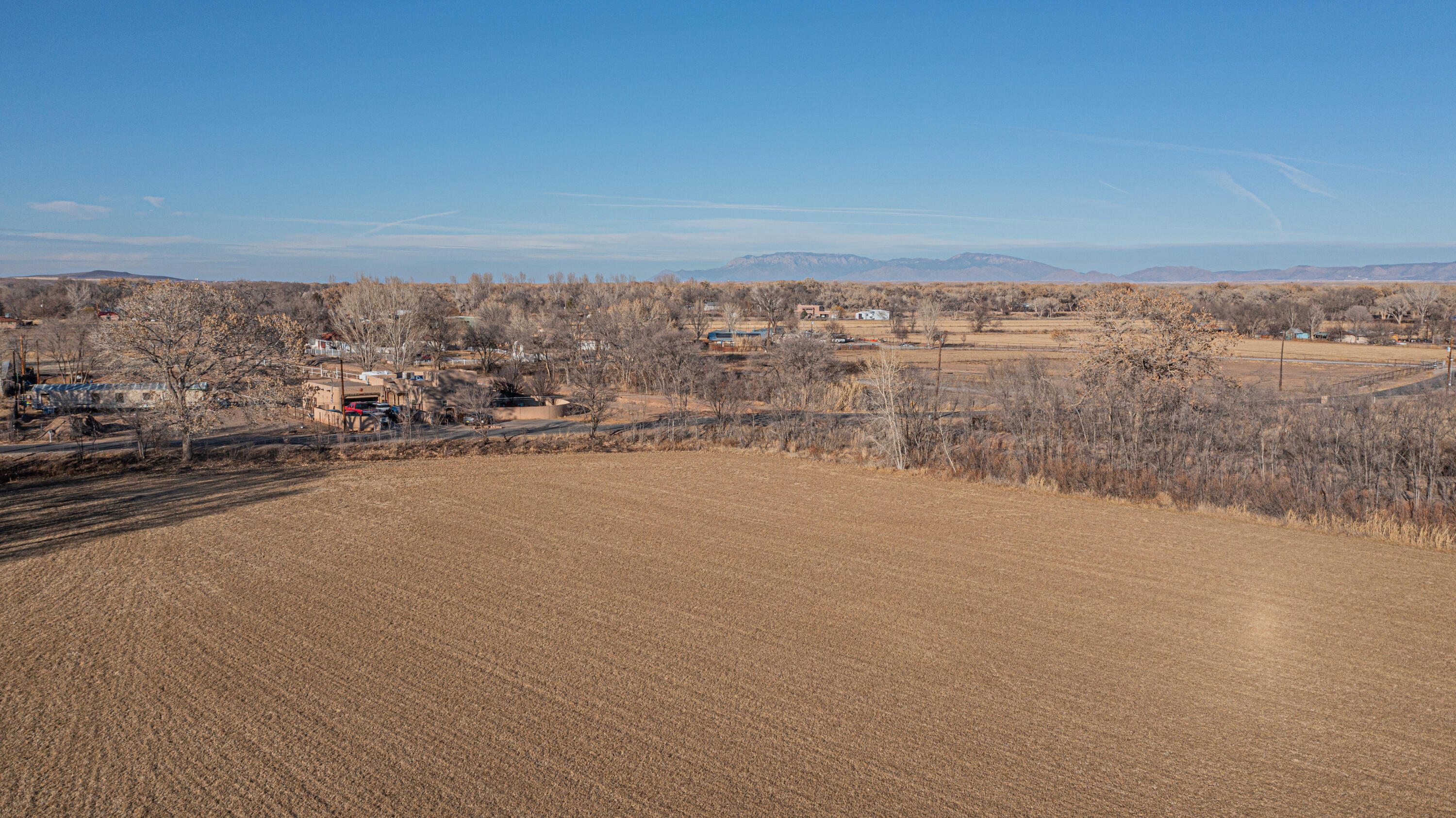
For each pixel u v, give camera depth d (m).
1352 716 19.77
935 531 36.94
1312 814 15.85
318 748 18.53
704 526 38.19
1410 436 38.91
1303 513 37.59
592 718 19.81
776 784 16.92
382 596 28.67
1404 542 33.88
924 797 16.45
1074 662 23.00
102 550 34.34
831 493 45.03
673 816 15.84
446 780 17.14
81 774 17.58
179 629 25.70
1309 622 25.62
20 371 82.69
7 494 44.78
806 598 28.38
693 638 24.81
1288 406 48.16
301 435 63.69
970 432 55.56
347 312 121.19
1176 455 45.72
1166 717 19.81
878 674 22.23
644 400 82.25
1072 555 33.09
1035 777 17.19
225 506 42.00
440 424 69.25
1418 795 16.47
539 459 55.31
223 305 58.50
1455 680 21.58
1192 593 28.50
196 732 19.31
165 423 53.50
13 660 23.47
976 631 25.31
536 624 25.95
